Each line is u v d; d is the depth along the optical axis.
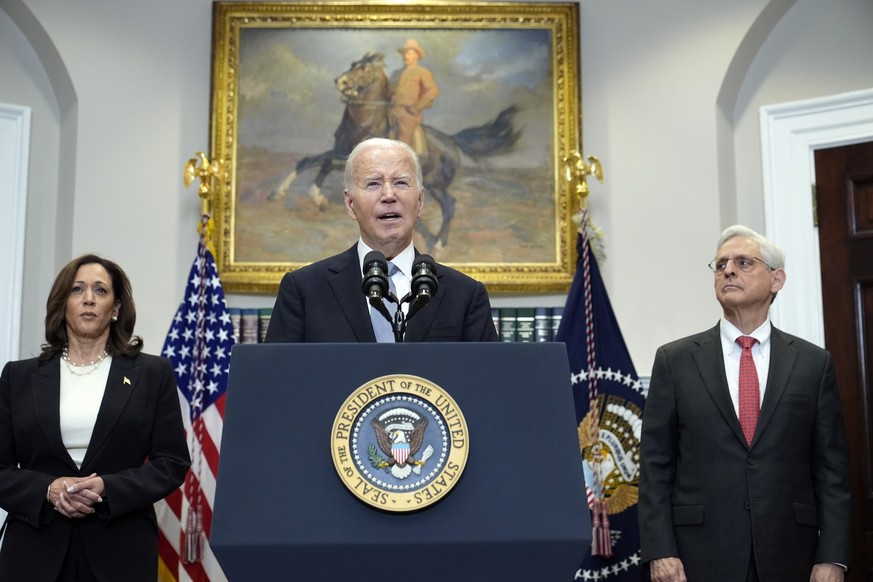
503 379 1.54
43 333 4.48
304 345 1.55
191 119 4.60
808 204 4.40
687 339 3.34
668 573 3.02
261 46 4.64
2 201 4.43
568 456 1.50
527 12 4.67
